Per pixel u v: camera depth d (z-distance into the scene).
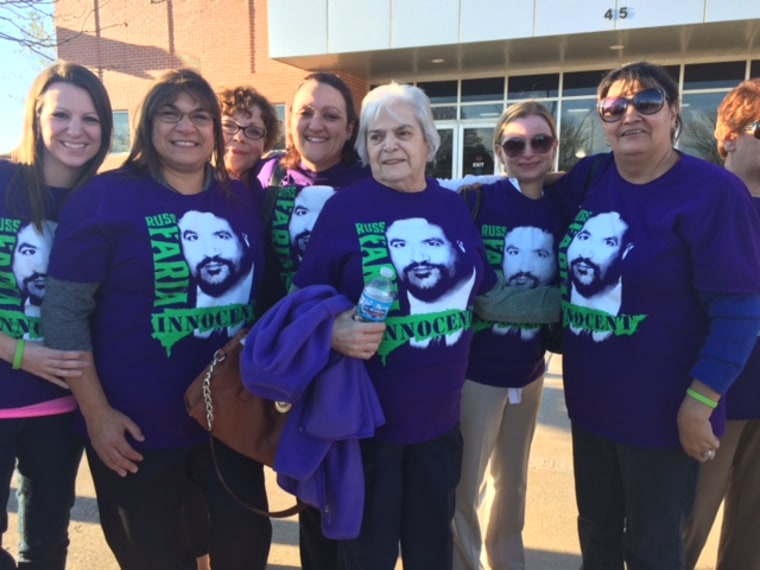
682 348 1.93
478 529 2.63
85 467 3.75
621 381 2.00
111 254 1.90
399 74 13.02
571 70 12.12
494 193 2.56
